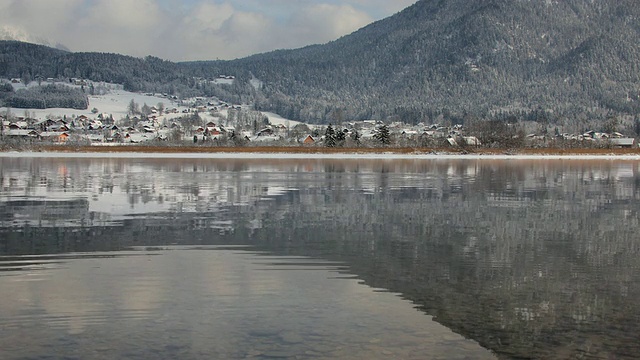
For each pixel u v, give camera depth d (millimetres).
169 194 37531
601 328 12227
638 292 14875
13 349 10820
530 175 60438
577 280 16047
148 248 20000
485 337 11609
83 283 15234
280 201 34062
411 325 12195
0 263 17594
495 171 67938
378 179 52594
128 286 14977
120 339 11289
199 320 12383
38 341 11211
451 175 59375
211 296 14133
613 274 16766
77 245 20453
